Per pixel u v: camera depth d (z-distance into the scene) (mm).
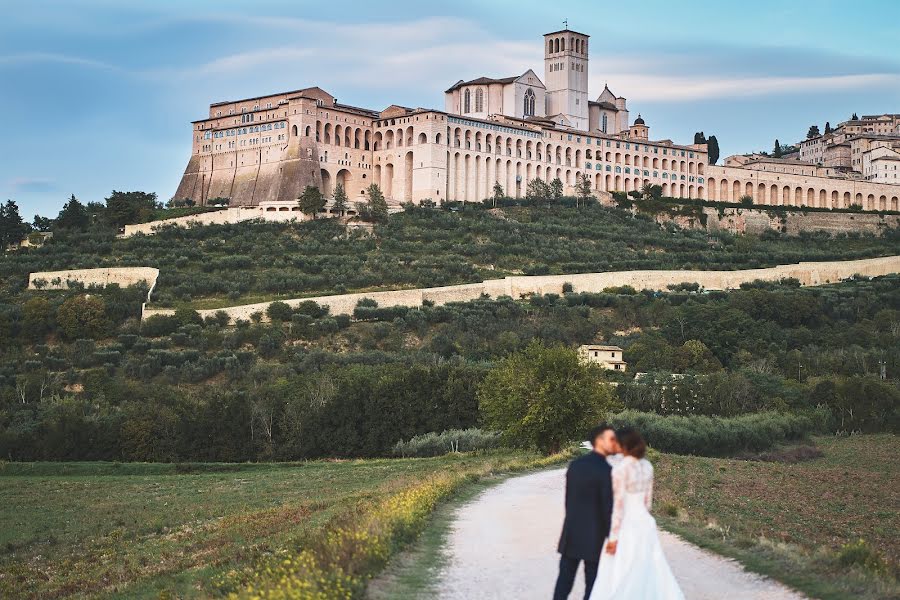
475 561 41281
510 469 89562
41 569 69125
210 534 72875
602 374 119812
